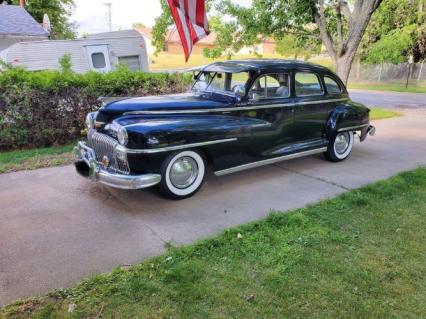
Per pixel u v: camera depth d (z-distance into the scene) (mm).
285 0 10375
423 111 11625
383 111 11273
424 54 22047
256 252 3143
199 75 5328
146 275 2807
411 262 3016
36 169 5387
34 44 11812
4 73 6250
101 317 2377
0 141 6379
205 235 3480
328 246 3246
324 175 5254
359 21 9297
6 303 2502
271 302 2531
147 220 3781
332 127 5602
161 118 4168
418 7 20094
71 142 6988
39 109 6496
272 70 4820
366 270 2896
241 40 11414
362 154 6422
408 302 2549
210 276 2809
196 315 2406
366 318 2398
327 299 2566
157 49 12188
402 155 6359
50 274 2836
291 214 3842
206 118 4348
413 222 3707
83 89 6902
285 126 5074
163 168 4031
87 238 3402
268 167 5605
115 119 4199
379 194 4430
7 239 3373
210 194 4492
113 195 4422
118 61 13867
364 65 23719
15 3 24281
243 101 4617
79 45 12688
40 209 4020
